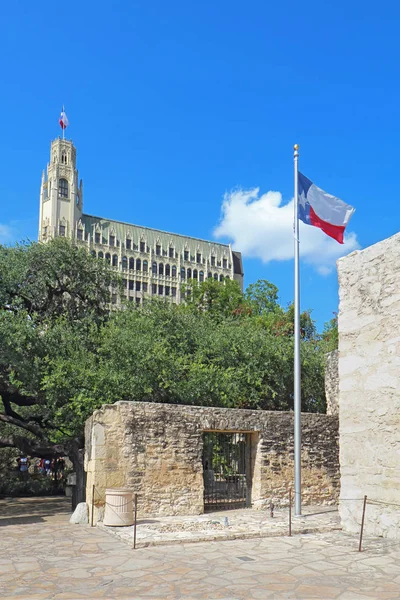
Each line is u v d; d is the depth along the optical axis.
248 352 23.69
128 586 8.32
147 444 15.28
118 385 19.41
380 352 12.79
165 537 11.86
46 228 97.19
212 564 9.69
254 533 12.32
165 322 24.48
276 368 24.34
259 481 16.92
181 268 107.75
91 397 18.88
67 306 27.50
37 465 39.25
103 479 14.63
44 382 19.47
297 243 17.02
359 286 13.59
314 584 8.37
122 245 101.94
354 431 13.20
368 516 12.57
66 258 27.52
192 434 15.98
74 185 99.81
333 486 18.20
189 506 15.49
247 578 8.73
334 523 13.78
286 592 7.95
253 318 42.09
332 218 17.05
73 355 21.45
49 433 25.69
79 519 14.59
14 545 11.53
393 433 12.21
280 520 14.36
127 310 26.47
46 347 21.69
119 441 15.02
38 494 28.14
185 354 23.41
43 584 8.47
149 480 15.09
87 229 99.94
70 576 8.95
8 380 23.67
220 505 16.89
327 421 18.56
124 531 12.73
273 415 17.55
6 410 25.25
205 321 27.55
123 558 10.22
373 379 12.88
